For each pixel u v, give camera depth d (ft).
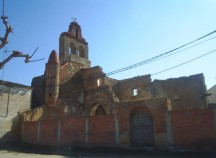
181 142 55.01
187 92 108.06
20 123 91.50
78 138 70.95
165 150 56.70
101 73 112.68
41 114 96.27
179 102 108.27
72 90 113.80
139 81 118.01
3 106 90.63
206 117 52.95
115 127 65.62
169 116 57.82
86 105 100.94
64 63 116.37
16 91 95.61
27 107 98.17
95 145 67.31
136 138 63.10
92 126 69.15
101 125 67.72
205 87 106.42
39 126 82.28
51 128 78.43
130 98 118.21
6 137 88.74
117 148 63.77
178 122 56.24
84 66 129.18
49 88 100.12
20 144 86.79
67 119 74.79
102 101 96.27
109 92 95.30
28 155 63.57
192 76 108.99
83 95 102.99
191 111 55.01
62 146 73.72
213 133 51.52
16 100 95.04
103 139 66.54
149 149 59.16
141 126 63.10
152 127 61.46
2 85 91.61
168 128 57.47
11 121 91.35
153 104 61.00
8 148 82.69
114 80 124.36
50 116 97.14
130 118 64.69
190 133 54.19
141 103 63.05
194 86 107.45
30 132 85.15
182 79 110.52
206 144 51.85
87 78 116.26
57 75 102.47
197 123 53.72
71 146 71.61
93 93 100.07
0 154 66.23
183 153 53.93
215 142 50.98
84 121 71.00
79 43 136.05
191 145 53.52
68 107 95.40
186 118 55.36
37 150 75.72
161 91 112.68
